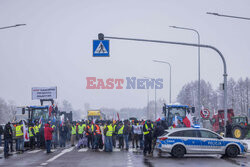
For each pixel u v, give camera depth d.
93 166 16.27
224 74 24.66
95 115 57.44
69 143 34.97
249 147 25.50
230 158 19.92
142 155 21.64
